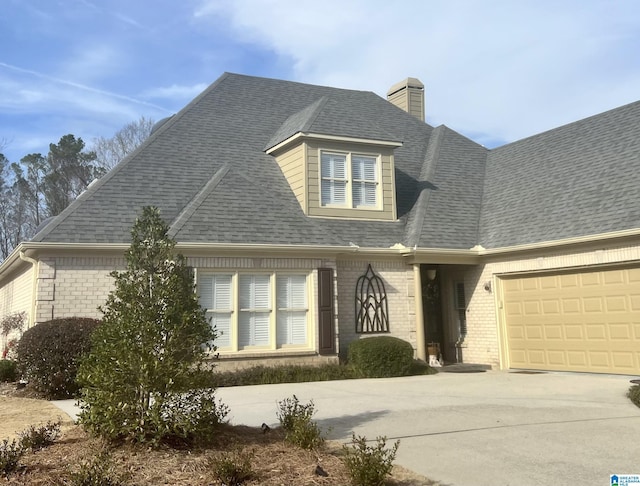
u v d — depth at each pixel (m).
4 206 42.44
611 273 12.58
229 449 5.96
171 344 6.04
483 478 5.29
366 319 14.68
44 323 10.88
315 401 9.41
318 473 5.18
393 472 5.46
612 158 14.85
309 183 15.12
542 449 6.25
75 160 44.34
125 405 5.83
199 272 12.38
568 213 14.03
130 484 4.80
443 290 16.95
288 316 13.23
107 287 12.10
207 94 17.78
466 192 17.81
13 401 9.94
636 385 9.77
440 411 8.44
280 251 13.05
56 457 5.57
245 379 11.85
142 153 14.84
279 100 18.88
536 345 14.17
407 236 15.59
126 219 12.80
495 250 14.94
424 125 21.36
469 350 15.88
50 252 11.78
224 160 15.73
